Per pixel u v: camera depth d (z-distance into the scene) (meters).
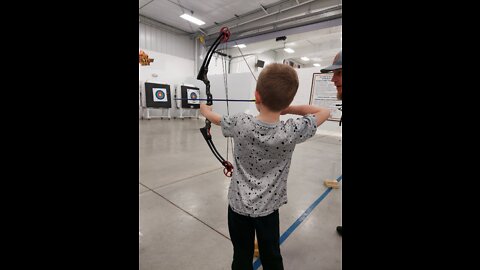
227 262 1.01
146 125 5.58
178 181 1.97
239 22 6.37
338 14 5.07
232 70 9.05
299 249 1.12
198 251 1.08
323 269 0.99
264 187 0.67
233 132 0.68
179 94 7.97
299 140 0.66
